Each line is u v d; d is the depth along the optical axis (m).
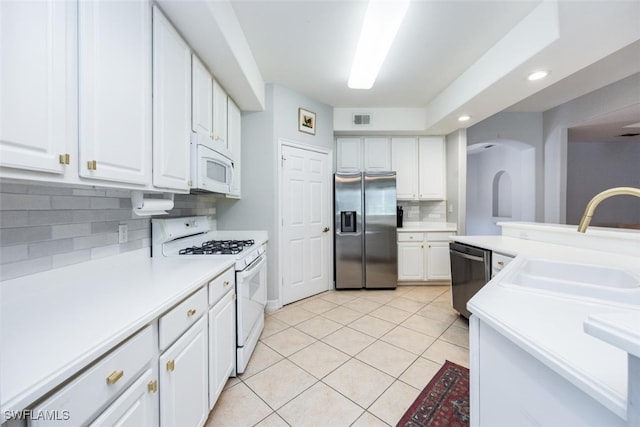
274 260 2.93
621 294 1.02
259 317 2.31
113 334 0.74
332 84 2.99
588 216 1.22
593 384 0.49
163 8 1.41
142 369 0.88
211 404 1.38
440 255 3.78
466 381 1.72
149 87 1.32
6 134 0.71
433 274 3.78
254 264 2.09
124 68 1.15
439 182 4.02
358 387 1.67
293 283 3.18
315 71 2.69
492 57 2.28
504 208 6.05
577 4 1.48
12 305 0.94
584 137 4.68
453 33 2.11
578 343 0.62
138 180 1.23
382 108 3.71
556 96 3.51
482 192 6.57
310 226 3.38
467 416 1.44
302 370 1.85
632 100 2.93
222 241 2.54
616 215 5.29
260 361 1.96
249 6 1.81
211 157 1.91
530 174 4.23
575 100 3.58
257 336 2.20
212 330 1.41
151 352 0.92
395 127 3.71
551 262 1.50
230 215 2.96
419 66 2.61
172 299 1.03
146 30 1.29
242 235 2.94
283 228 3.06
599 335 0.45
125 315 0.86
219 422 1.41
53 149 0.84
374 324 2.57
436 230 3.76
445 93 3.11
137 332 0.85
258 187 2.94
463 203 3.74
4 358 0.62
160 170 1.39
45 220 1.12
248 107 2.82
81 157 0.94
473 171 6.85
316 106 3.42
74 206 1.25
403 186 3.99
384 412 1.47
